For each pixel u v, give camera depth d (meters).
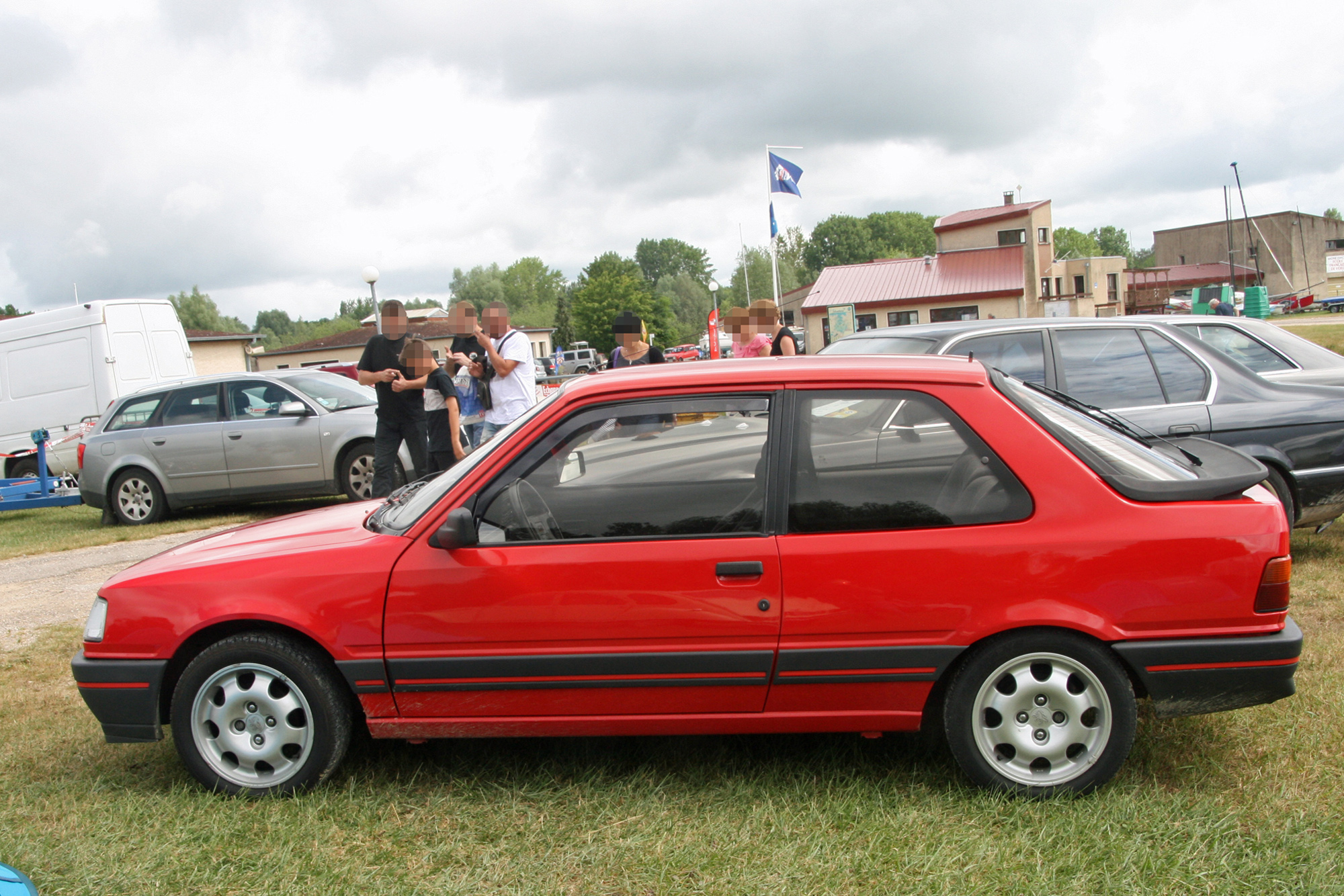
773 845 3.03
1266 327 8.13
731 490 3.27
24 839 3.23
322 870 2.98
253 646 3.39
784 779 3.48
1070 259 56.50
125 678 3.45
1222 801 3.18
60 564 8.64
